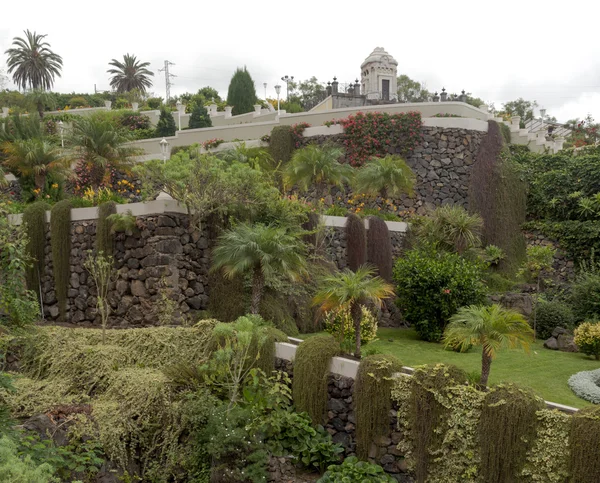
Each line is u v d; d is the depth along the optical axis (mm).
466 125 22500
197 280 13898
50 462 8109
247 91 40594
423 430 8938
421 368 9227
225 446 9266
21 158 20922
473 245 18516
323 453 9883
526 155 23562
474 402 8531
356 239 17406
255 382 10195
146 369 11148
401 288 15391
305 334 14508
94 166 20562
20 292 12234
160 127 32531
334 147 22750
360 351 11133
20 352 11727
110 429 9328
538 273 19781
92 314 14758
